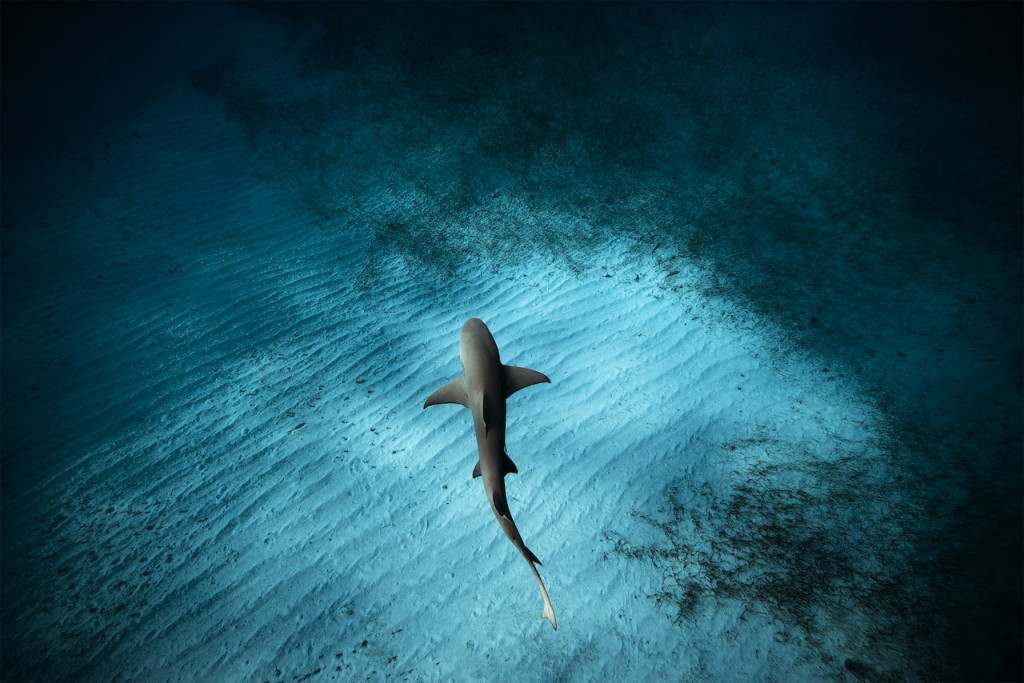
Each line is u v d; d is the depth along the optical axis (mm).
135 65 16297
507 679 4656
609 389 7730
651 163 12453
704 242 10250
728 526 5691
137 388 7781
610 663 4684
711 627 4816
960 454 6035
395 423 7371
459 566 5633
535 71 15688
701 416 7211
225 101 14906
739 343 8195
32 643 5000
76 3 19250
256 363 8297
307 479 6609
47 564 5680
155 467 6742
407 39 17375
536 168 12609
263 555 5773
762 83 14320
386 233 11188
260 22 18500
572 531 5895
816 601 4859
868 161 11430
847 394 7188
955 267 8734
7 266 9711
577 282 9789
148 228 10953
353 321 9156
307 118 14422
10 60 16391
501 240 10906
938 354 7426
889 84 13367
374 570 5625
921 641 4418
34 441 7000
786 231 10180
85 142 13305
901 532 5309
